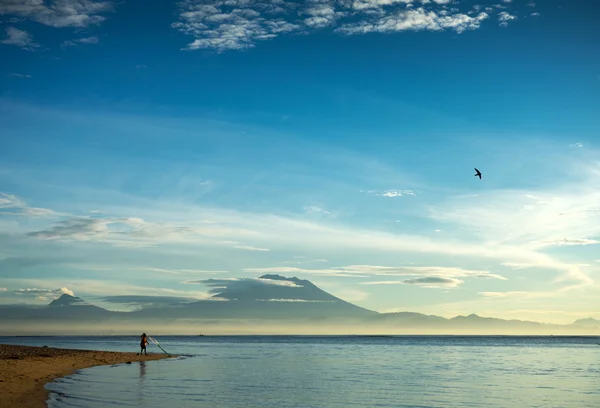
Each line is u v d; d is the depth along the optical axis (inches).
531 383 1871.3
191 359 3179.1
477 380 1973.4
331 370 2416.3
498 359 3513.8
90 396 1370.6
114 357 2918.3
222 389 1601.9
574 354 4414.4
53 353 2960.1
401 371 2394.2
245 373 2204.7
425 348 6195.9
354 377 2065.7
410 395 1524.4
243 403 1337.4
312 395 1503.4
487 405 1357.0
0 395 1305.4
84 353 3129.9
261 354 4220.0
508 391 1630.2
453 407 1321.4
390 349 5748.0
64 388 1508.4
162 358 3117.6
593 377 2102.6
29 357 2541.8
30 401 1237.1
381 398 1459.2
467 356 3981.3
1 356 2551.7
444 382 1888.5
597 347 6747.1
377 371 2386.8
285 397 1456.7
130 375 1950.1
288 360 3275.1
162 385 1653.5
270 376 2074.3
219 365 2694.4
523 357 3821.4
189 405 1269.7
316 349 5713.6
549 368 2630.4
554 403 1398.9
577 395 1546.5
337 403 1363.2
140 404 1262.3
